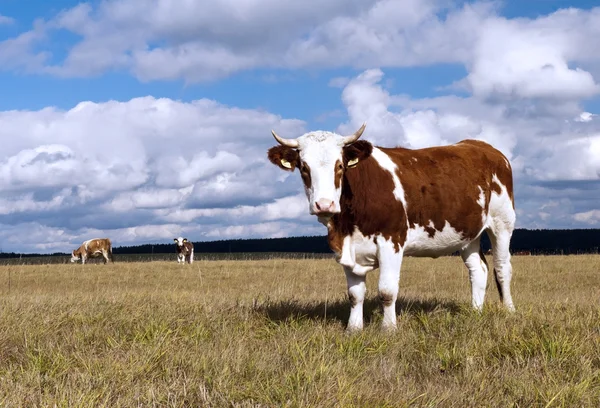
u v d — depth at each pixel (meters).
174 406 4.30
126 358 5.46
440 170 8.35
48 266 29.91
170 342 6.06
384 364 5.53
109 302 8.90
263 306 8.71
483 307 7.97
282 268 24.41
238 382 4.87
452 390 4.70
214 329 6.89
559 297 10.78
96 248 43.41
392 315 7.59
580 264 22.42
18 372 5.20
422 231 8.10
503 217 9.34
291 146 7.27
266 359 5.44
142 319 7.12
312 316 8.18
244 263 29.19
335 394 4.41
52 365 5.29
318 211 6.84
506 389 4.83
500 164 9.38
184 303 8.88
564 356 5.46
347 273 7.85
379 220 7.55
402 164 8.08
